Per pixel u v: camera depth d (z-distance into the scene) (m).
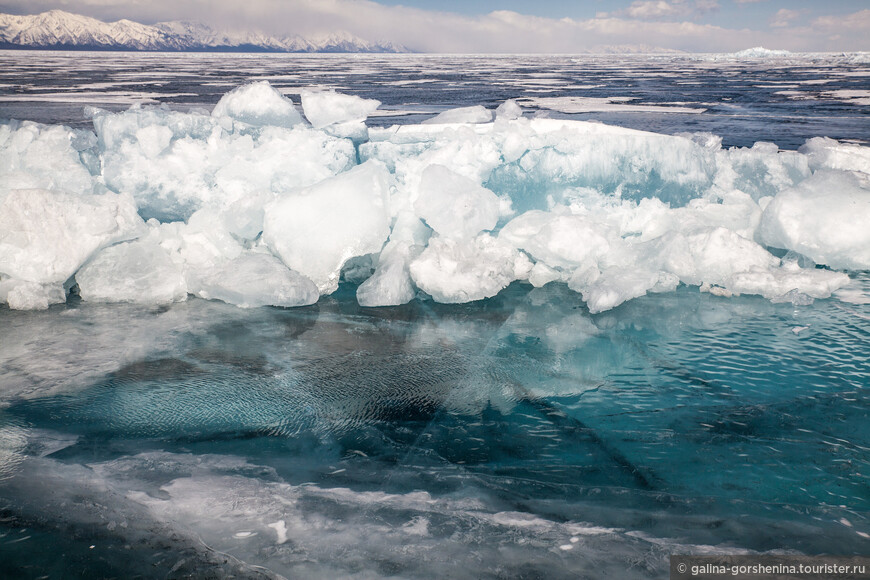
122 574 1.32
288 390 2.30
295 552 1.40
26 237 3.28
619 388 2.31
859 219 3.66
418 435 1.99
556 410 2.14
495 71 57.38
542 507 1.58
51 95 20.02
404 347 2.72
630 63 104.12
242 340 2.79
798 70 63.91
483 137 4.30
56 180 3.96
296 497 1.63
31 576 1.31
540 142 4.32
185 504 1.59
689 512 1.56
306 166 4.18
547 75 49.09
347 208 3.46
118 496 1.63
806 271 3.52
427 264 3.36
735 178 4.63
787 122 13.46
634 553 1.40
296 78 38.34
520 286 3.67
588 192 4.34
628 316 3.11
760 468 1.76
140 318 3.06
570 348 2.70
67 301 3.32
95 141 4.47
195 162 4.13
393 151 4.35
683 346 2.71
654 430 1.99
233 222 3.66
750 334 2.83
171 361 2.55
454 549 1.41
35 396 2.23
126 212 3.58
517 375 2.43
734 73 56.09
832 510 1.57
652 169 4.37
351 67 65.75
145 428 2.02
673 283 3.52
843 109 17.72
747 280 3.41
